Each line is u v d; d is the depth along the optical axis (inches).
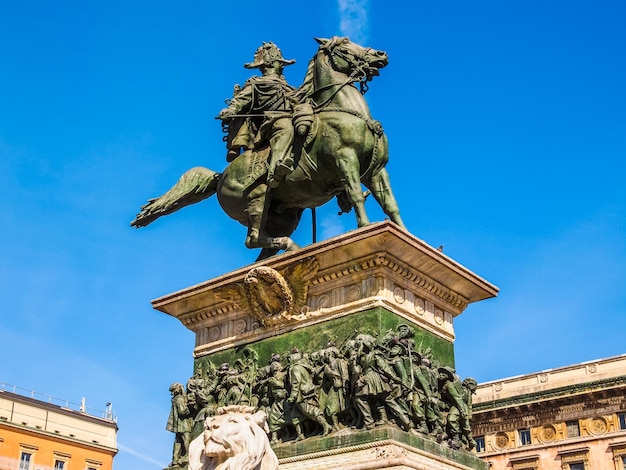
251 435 270.5
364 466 329.7
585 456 1758.1
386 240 363.3
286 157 414.3
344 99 415.2
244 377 397.1
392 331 364.2
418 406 351.6
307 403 361.4
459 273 395.5
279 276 390.3
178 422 406.3
